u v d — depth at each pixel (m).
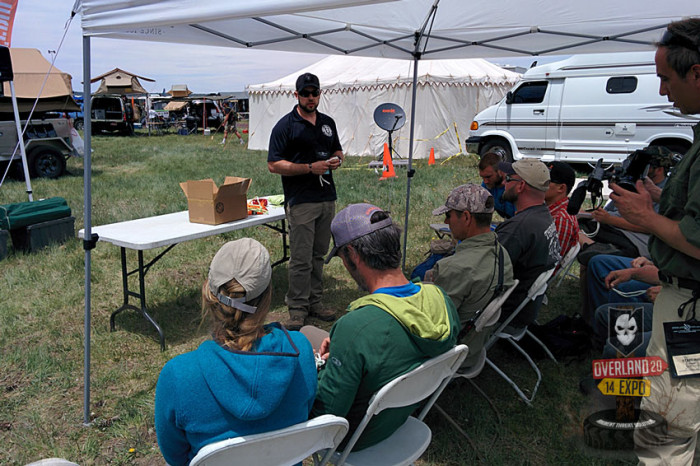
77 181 10.69
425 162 13.82
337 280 5.04
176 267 5.34
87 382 2.79
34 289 4.67
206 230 3.66
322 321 4.14
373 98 14.81
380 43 4.38
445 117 14.33
